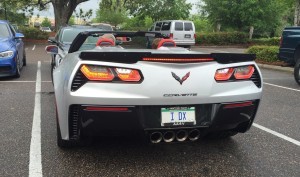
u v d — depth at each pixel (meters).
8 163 3.98
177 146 4.61
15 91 8.08
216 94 3.74
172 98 3.60
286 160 4.23
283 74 12.63
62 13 31.19
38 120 5.71
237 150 4.52
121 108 3.51
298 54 10.59
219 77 3.76
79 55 3.68
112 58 3.53
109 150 4.40
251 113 4.04
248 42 32.72
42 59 15.95
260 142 4.84
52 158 4.13
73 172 3.79
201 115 3.74
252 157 4.30
